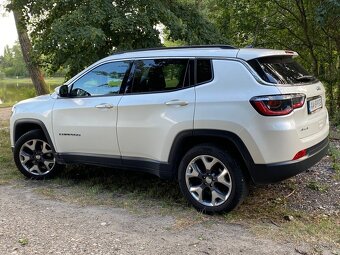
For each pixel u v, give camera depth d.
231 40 10.25
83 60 8.07
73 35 7.39
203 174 4.29
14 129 5.76
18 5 8.70
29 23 9.20
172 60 4.52
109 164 4.95
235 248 3.54
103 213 4.39
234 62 4.12
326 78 10.03
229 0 9.99
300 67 4.69
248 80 4.00
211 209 4.26
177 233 3.86
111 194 5.03
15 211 4.45
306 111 4.13
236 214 4.29
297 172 3.96
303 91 4.12
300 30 10.09
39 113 5.46
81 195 5.00
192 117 4.19
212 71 4.22
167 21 8.34
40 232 3.89
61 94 5.32
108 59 5.05
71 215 4.33
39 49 8.07
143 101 4.56
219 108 4.05
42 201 4.79
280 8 9.88
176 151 4.38
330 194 4.86
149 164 4.61
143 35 8.34
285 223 4.07
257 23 10.23
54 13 8.66
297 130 3.94
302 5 9.43
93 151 5.04
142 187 5.25
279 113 3.84
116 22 7.66
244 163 4.13
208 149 4.20
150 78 4.64
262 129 3.85
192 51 4.45
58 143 5.33
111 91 4.92
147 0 8.26
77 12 7.67
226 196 4.16
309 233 3.84
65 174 5.87
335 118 9.48
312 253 3.46
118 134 4.75
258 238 3.73
